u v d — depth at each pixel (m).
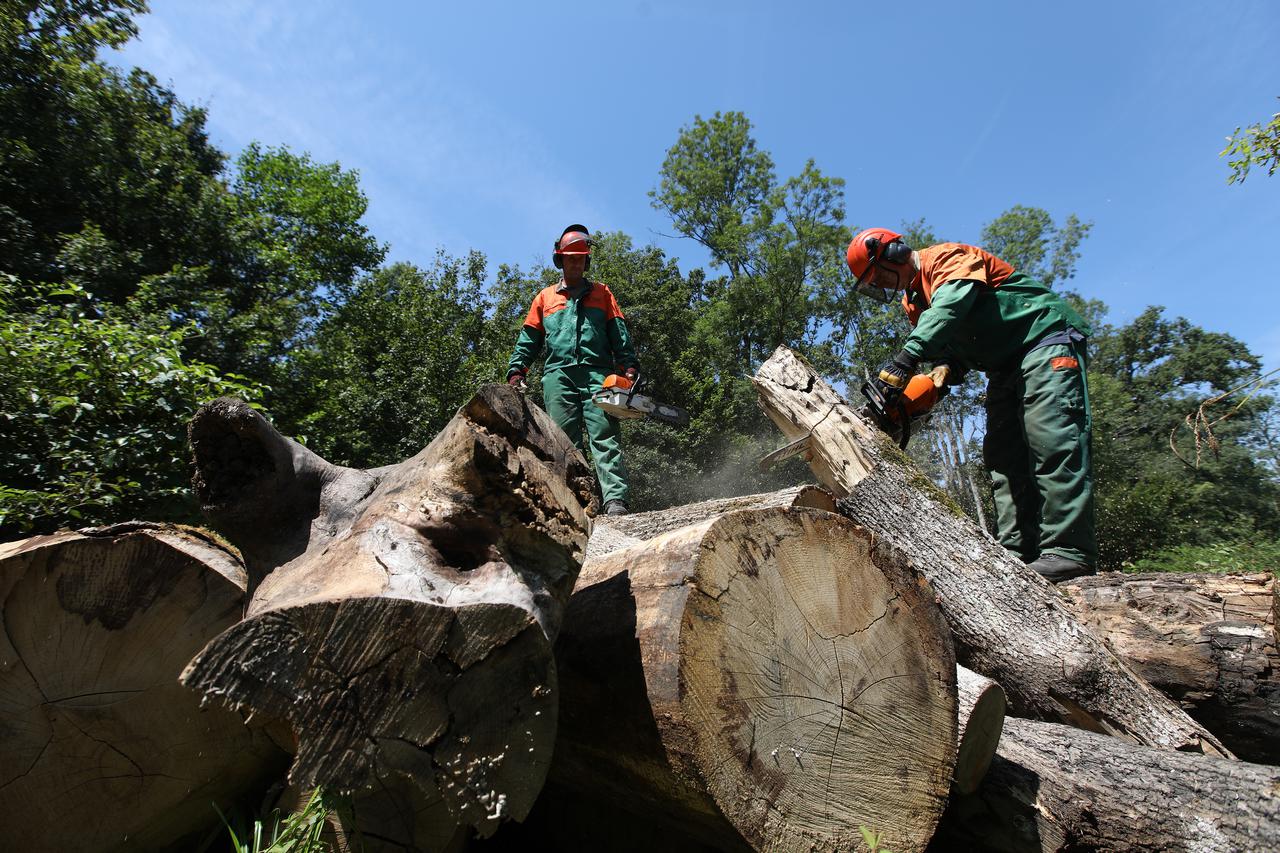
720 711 1.52
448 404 16.88
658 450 19.69
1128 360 33.47
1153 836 1.95
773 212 24.52
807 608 1.71
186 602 1.75
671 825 1.89
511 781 1.29
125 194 12.68
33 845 1.65
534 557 1.59
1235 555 8.27
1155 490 12.48
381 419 16.19
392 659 1.23
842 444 2.96
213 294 11.70
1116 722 2.50
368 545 1.49
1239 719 2.85
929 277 3.88
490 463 1.56
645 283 23.52
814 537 1.77
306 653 1.19
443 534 1.52
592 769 1.91
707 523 1.64
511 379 5.52
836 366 24.33
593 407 5.25
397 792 1.49
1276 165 4.79
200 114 16.94
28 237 10.95
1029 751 2.21
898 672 1.81
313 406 14.09
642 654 1.58
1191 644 2.92
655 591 1.63
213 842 1.90
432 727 1.24
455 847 1.80
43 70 12.40
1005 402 4.00
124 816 1.72
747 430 21.33
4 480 4.12
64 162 12.12
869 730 1.73
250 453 1.82
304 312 17.33
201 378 5.02
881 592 1.84
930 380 3.62
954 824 2.15
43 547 1.64
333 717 1.19
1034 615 2.63
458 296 21.33
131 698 1.71
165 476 4.45
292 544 1.75
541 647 1.35
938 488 2.91
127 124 13.58
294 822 1.40
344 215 21.19
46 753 1.65
